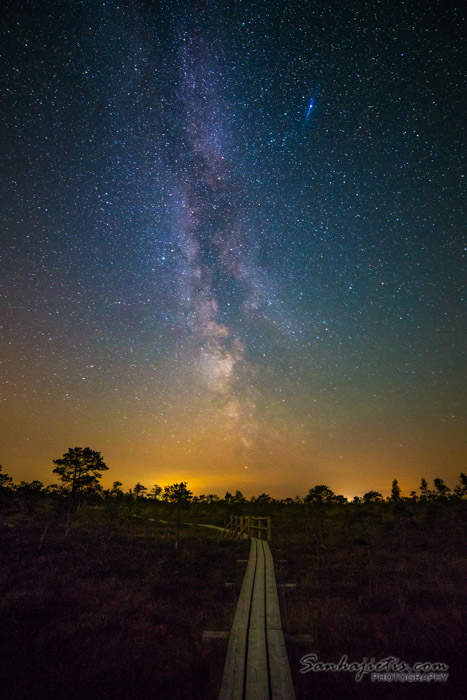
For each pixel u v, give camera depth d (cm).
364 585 1669
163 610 1306
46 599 1363
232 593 1577
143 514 4675
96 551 2320
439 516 3862
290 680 810
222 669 877
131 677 835
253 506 5972
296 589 1638
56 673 854
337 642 1029
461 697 750
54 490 3862
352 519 4047
